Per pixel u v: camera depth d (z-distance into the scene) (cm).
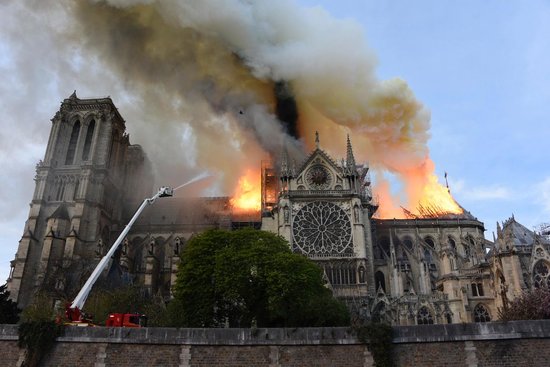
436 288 8369
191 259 5734
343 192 8819
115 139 12206
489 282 7656
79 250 9762
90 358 3244
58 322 3550
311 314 5328
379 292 8081
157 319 5750
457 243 10438
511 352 3122
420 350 3186
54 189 10850
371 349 3173
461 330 3209
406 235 10525
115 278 8112
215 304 5462
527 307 5156
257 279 5306
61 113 11669
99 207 10638
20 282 9400
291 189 9000
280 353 3212
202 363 3198
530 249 7069
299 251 8388
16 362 3250
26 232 10025
